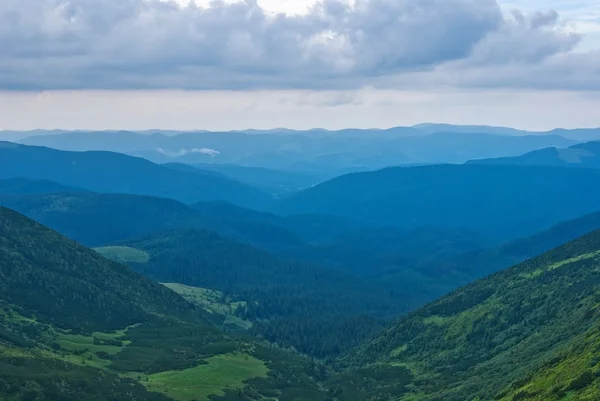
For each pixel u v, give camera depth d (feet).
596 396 407.23
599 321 615.98
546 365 559.38
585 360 490.08
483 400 602.03
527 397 496.23
